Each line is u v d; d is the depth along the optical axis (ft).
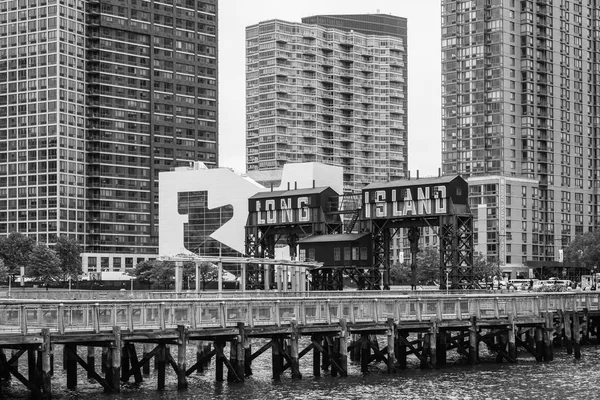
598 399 296.71
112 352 271.49
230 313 297.94
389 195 509.76
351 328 322.55
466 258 488.02
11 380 325.62
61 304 262.06
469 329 357.00
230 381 303.89
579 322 426.10
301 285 497.87
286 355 314.96
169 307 285.64
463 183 494.59
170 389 297.33
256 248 576.61
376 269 516.73
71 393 286.46
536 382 324.60
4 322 255.29
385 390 303.89
